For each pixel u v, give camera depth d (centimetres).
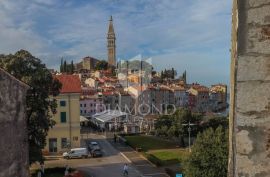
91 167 5753
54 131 6856
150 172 5366
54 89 4916
